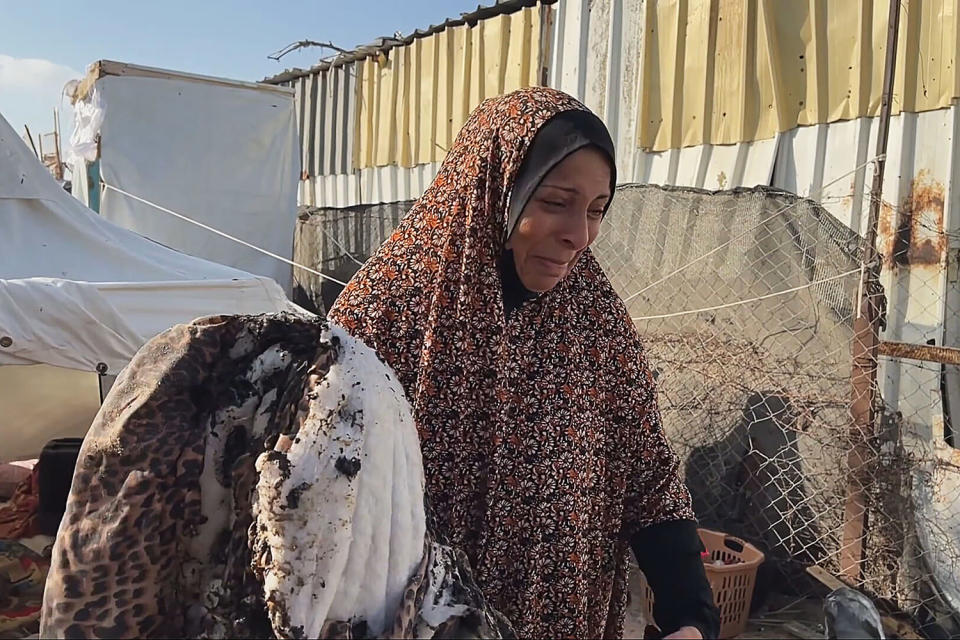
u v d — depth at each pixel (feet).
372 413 2.26
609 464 4.40
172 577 2.22
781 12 12.30
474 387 3.81
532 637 3.85
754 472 12.05
